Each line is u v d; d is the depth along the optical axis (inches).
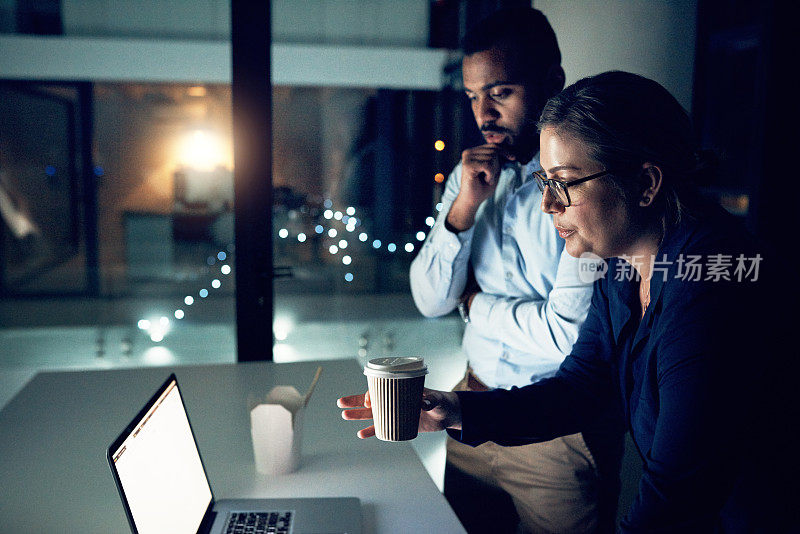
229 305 232.2
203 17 262.7
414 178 238.4
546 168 38.8
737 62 72.9
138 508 34.4
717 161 37.1
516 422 44.3
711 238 34.2
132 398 68.3
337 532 41.2
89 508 44.8
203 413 64.1
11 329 200.2
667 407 33.7
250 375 77.5
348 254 260.1
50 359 171.0
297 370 79.7
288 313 212.1
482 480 70.4
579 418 46.0
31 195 288.4
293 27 266.4
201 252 279.6
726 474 33.1
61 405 66.1
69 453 53.9
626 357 41.9
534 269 66.2
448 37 207.2
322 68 260.2
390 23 261.3
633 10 67.3
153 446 39.4
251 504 44.9
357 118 271.9
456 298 72.3
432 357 116.7
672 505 33.0
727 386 31.9
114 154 310.5
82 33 259.3
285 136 295.0
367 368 37.2
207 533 41.3
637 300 41.1
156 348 182.2
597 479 62.9
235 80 94.3
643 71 68.4
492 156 67.2
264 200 96.6
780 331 32.8
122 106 310.2
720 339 32.0
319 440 57.1
